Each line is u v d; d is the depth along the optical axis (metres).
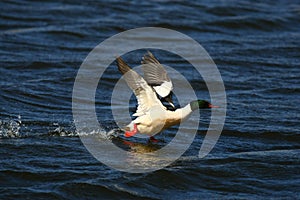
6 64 20.47
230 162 13.59
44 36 23.64
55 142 14.32
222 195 12.29
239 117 16.64
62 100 17.61
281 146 14.85
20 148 13.91
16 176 12.66
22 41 22.95
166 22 25.78
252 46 23.84
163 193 12.34
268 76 20.69
